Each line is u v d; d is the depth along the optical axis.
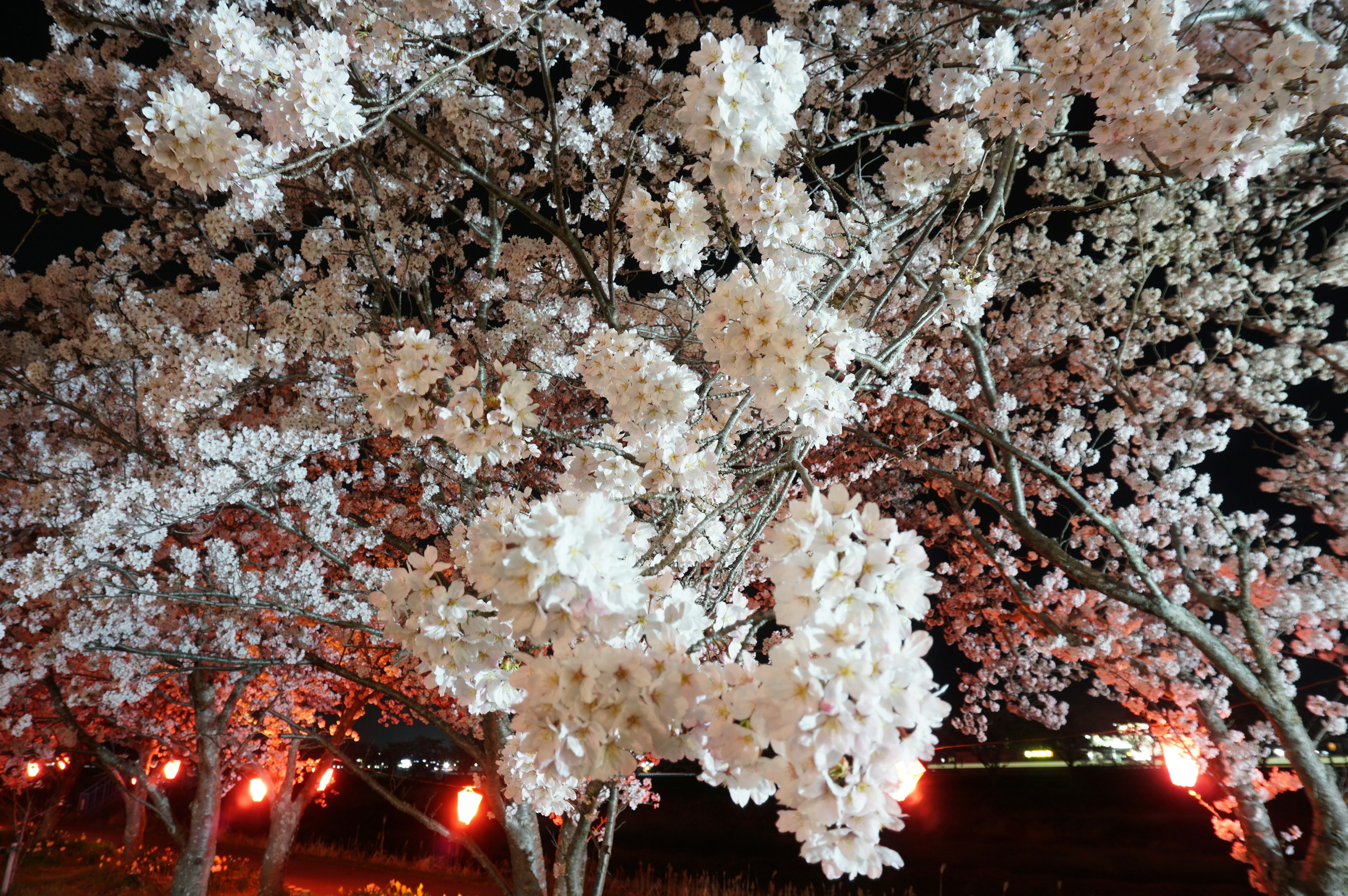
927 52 5.09
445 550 6.06
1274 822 12.41
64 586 5.68
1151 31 2.46
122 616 6.39
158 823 23.20
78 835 20.69
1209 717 6.89
